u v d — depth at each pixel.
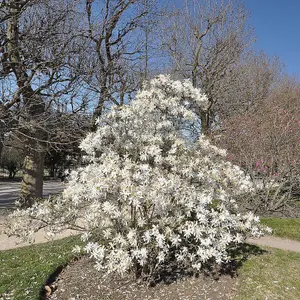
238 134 9.21
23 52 7.61
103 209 3.21
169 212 3.48
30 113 7.85
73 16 8.23
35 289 3.55
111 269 3.14
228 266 4.26
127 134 3.92
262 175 8.79
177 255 3.45
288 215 8.20
